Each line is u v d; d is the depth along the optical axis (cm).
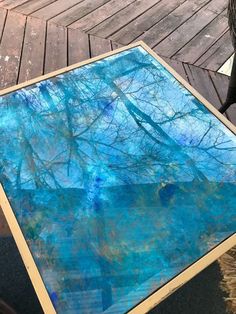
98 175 111
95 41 235
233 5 151
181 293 142
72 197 106
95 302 89
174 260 97
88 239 98
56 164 113
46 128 122
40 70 212
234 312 141
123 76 142
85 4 259
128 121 127
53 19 244
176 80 143
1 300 108
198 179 114
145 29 249
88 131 122
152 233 101
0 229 152
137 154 118
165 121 129
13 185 107
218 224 105
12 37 226
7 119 123
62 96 131
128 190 109
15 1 252
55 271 92
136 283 92
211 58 238
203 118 131
